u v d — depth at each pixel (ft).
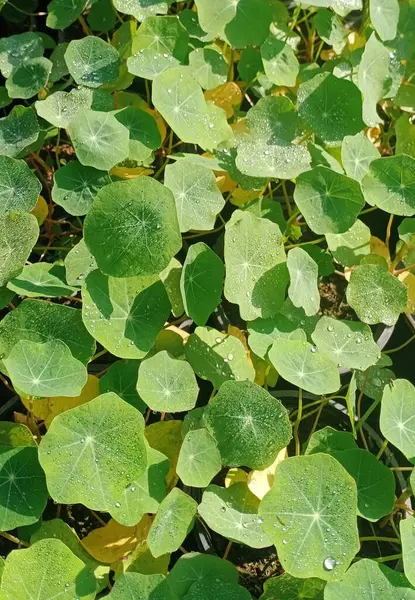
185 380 1.28
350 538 1.10
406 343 1.68
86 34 2.24
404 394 1.33
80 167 1.51
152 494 1.19
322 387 1.28
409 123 1.82
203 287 1.37
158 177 1.88
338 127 1.64
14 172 1.47
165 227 1.27
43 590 1.08
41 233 1.82
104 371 1.58
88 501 1.11
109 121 1.51
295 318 1.46
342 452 1.29
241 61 1.84
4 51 1.80
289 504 1.11
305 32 2.26
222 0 1.71
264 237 1.41
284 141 1.62
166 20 1.71
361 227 1.64
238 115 1.85
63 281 1.42
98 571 1.21
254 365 1.48
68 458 1.12
